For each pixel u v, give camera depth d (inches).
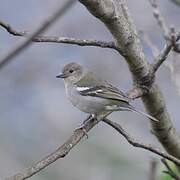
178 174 327.6
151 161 281.6
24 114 681.6
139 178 599.8
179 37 282.7
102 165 618.2
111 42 289.1
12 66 693.9
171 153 329.1
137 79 308.0
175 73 335.6
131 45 290.5
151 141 611.8
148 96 310.8
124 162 612.4
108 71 676.7
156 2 281.0
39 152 649.6
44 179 608.1
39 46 705.6
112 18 274.4
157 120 313.1
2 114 676.7
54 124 670.5
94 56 688.4
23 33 253.1
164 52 302.8
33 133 665.6
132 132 624.7
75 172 615.5
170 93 669.9
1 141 647.1
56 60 706.2
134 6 670.5
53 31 682.8
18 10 725.9
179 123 659.4
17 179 246.2
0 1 724.0
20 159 638.5
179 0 300.5
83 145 634.2
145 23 657.6
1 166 617.3
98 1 262.2
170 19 669.3
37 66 702.5
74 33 690.2
